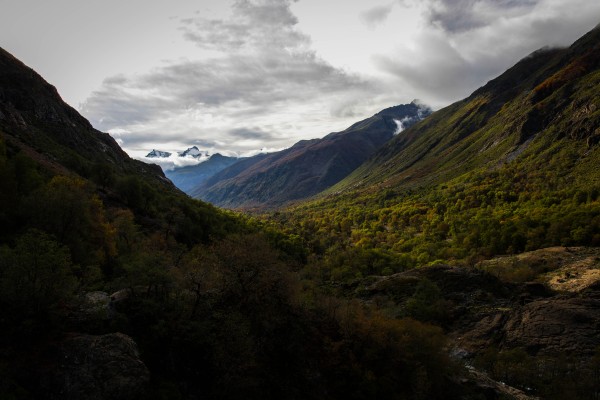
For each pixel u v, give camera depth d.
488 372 62.41
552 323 71.12
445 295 86.12
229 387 32.53
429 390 45.84
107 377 26.47
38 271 27.66
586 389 55.53
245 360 34.34
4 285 26.88
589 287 83.88
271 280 42.47
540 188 191.25
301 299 46.84
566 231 128.88
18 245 29.17
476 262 125.75
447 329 76.75
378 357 44.50
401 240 188.75
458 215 197.50
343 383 40.28
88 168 123.62
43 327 27.36
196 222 124.50
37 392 24.41
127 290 35.03
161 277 34.72
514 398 51.22
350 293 94.00
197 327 33.94
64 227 48.62
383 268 134.62
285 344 39.88
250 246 44.00
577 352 63.97
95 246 59.44
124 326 31.02
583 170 183.25
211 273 39.56
